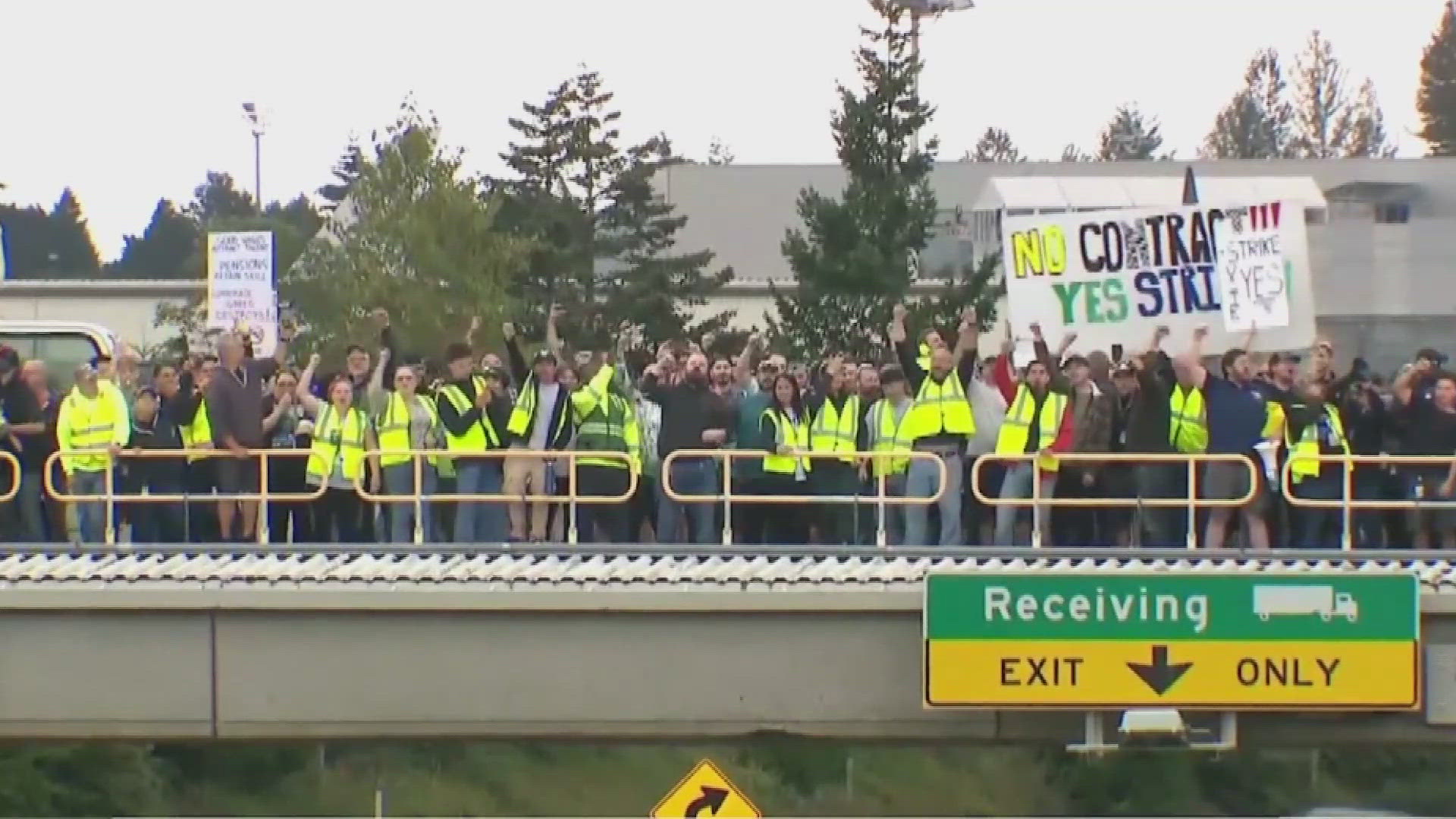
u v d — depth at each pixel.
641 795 110.62
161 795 99.25
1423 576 61.91
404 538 66.31
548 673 62.09
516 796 107.44
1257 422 65.38
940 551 62.38
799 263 152.38
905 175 154.25
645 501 69.88
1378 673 60.75
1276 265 65.50
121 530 68.06
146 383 77.31
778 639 62.19
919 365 68.94
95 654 61.56
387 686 61.91
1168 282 66.12
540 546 62.62
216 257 92.69
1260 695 60.75
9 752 90.69
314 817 100.81
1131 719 60.62
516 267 176.50
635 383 78.50
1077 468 66.38
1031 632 60.78
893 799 116.31
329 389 70.12
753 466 67.31
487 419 66.12
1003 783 119.62
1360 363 70.62
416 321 157.50
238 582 61.41
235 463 66.75
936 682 60.59
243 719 61.75
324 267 161.75
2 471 68.69
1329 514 68.19
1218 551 62.28
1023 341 72.25
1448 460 62.97
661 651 62.09
